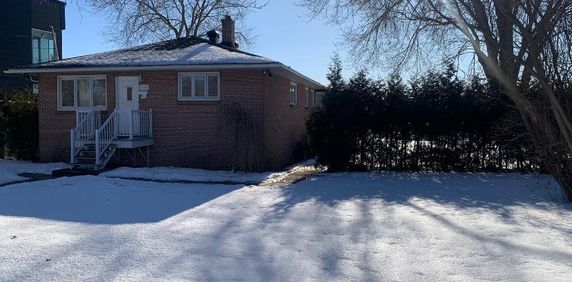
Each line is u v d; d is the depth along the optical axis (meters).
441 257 6.46
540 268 5.98
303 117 25.38
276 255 6.48
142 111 17.67
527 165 16.52
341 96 17.41
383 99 17.27
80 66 17.80
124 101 18.25
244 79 17.48
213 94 17.77
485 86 16.73
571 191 10.76
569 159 9.66
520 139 15.44
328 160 17.55
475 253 6.65
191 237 7.32
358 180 14.98
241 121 16.81
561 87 6.60
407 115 17.12
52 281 5.28
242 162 16.80
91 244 6.77
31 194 11.43
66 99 18.73
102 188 12.46
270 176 15.70
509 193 12.27
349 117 17.31
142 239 7.11
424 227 8.23
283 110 20.70
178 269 5.78
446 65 17.78
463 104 16.89
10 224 8.08
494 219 8.97
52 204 10.15
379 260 6.31
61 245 6.68
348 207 10.16
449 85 17.08
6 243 6.75
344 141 17.36
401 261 6.27
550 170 10.89
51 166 17.36
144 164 17.98
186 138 17.86
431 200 11.16
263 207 10.08
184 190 12.55
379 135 17.42
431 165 17.30
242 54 19.03
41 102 18.83
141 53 19.41
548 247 6.97
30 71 18.23
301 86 24.84
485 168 17.08
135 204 10.27
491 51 7.61
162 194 11.77
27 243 6.75
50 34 33.72
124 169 16.11
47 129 18.78
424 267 6.03
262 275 5.65
